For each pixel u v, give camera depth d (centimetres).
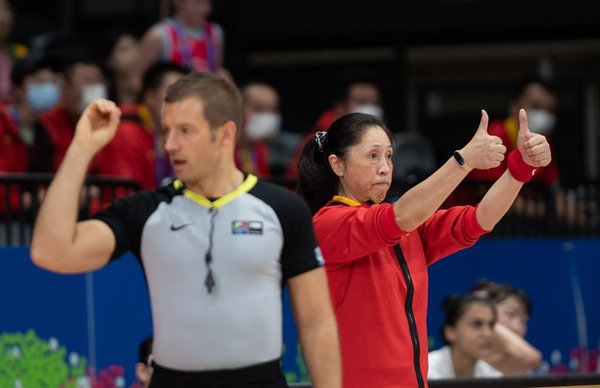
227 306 821
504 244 1883
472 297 1645
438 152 2812
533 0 3127
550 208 1964
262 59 3212
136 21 2950
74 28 2966
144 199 848
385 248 1059
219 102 840
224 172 847
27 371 1574
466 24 3145
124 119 1856
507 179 1035
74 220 809
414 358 1043
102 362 1608
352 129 1081
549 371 1875
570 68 3231
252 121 2094
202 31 2136
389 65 3181
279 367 848
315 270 861
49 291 1594
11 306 1573
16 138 1862
